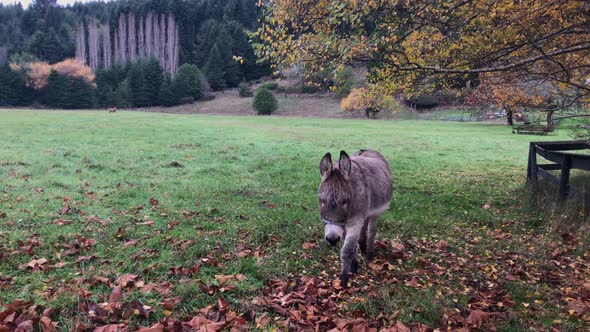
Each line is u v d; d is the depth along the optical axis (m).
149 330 3.35
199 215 7.06
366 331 3.61
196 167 12.42
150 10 120.69
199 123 34.47
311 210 7.70
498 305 4.27
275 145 19.38
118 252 5.11
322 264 5.21
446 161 15.48
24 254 4.91
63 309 3.69
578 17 6.89
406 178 11.73
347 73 9.52
